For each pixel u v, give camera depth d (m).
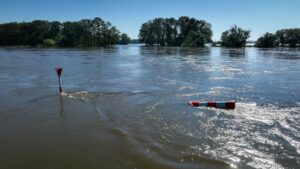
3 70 25.17
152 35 135.25
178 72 24.23
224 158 6.74
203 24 130.62
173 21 132.50
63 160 6.75
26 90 15.34
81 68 27.39
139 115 10.48
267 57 48.34
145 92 14.98
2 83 17.75
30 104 12.12
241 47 119.94
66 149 7.39
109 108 11.52
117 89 15.85
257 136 8.20
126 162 6.61
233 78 20.56
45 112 10.89
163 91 15.29
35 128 9.03
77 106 11.84
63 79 19.67
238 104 12.16
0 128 9.04
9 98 13.30
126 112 10.89
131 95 14.16
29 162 6.68
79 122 9.64
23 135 8.41
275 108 11.44
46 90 15.38
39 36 115.06
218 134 8.39
